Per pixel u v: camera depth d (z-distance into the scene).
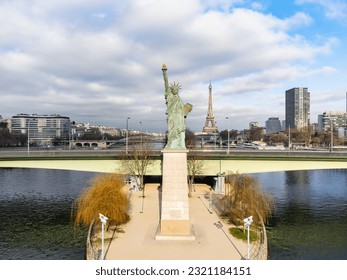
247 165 83.50
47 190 99.38
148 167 87.00
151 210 62.50
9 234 58.19
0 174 141.38
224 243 44.03
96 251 40.62
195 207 65.69
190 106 45.25
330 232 60.34
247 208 55.34
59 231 59.78
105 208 49.38
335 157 78.00
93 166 83.75
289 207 78.50
